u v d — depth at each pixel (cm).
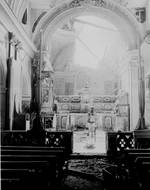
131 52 1722
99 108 2461
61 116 2306
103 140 1739
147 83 1605
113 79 2977
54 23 1764
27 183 363
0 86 1223
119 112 1803
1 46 1208
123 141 1080
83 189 607
